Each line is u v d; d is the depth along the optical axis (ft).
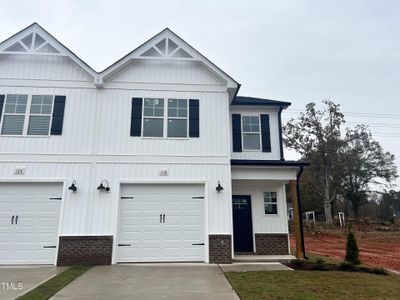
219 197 33.37
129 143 33.99
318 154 123.75
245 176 35.73
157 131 34.83
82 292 19.72
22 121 33.53
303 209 139.64
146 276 24.76
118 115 34.65
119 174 33.06
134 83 35.83
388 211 171.83
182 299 18.26
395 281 24.16
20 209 31.53
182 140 34.71
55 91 34.63
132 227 32.22
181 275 25.16
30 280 23.43
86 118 34.17
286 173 36.09
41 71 35.01
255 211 39.09
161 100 35.83
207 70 37.06
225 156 34.65
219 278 24.00
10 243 30.66
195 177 33.81
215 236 32.19
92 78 35.22
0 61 34.96
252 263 31.60
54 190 32.24
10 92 34.14
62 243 30.63
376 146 148.87
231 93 37.45
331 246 61.11
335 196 133.59
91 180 32.58
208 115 35.78
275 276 24.72
